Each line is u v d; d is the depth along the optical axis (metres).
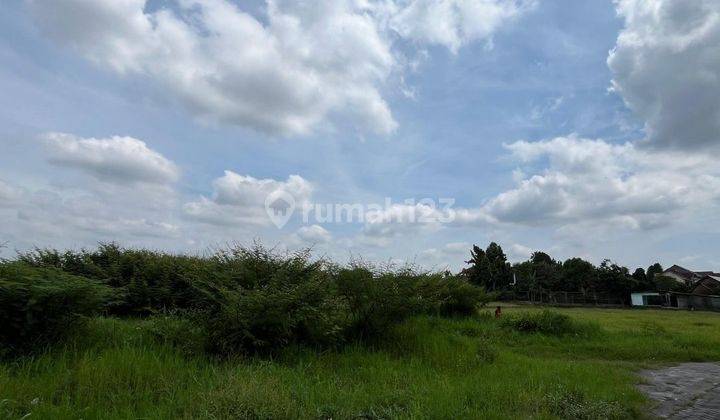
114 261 13.42
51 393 5.54
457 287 18.27
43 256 12.95
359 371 8.34
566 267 74.00
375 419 5.93
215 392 5.80
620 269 69.06
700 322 28.03
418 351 10.44
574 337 16.52
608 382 9.21
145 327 8.66
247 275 9.39
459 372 9.09
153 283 13.00
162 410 5.31
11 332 6.80
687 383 10.30
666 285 76.06
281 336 8.58
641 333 18.59
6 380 5.54
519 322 17.34
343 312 10.54
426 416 5.95
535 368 9.84
